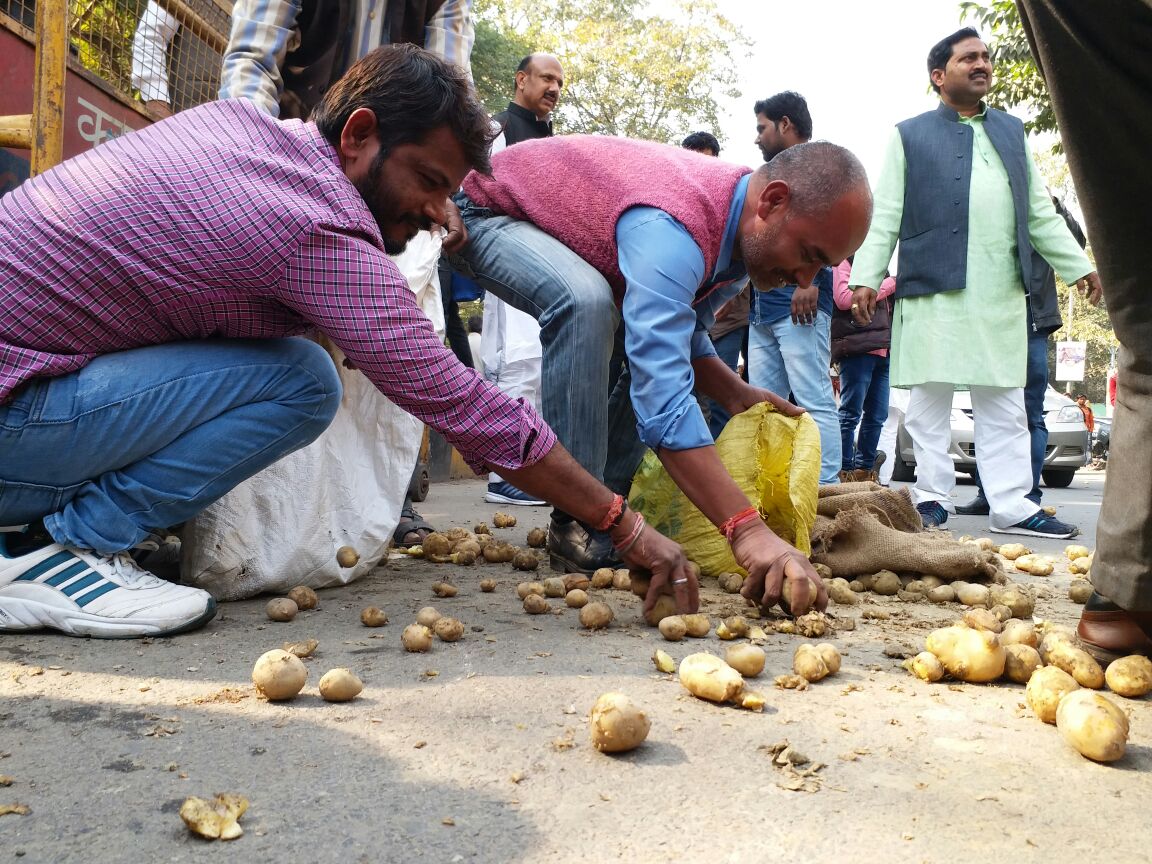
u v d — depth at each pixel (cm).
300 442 254
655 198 277
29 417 218
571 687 199
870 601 315
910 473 1215
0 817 134
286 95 350
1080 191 193
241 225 207
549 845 129
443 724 175
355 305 206
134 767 153
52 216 215
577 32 3256
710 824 137
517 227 309
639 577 270
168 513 242
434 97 209
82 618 231
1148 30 167
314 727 173
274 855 125
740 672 213
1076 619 292
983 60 489
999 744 172
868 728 180
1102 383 4622
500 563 362
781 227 264
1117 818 142
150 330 226
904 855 129
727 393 345
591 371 293
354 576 315
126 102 404
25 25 379
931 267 496
